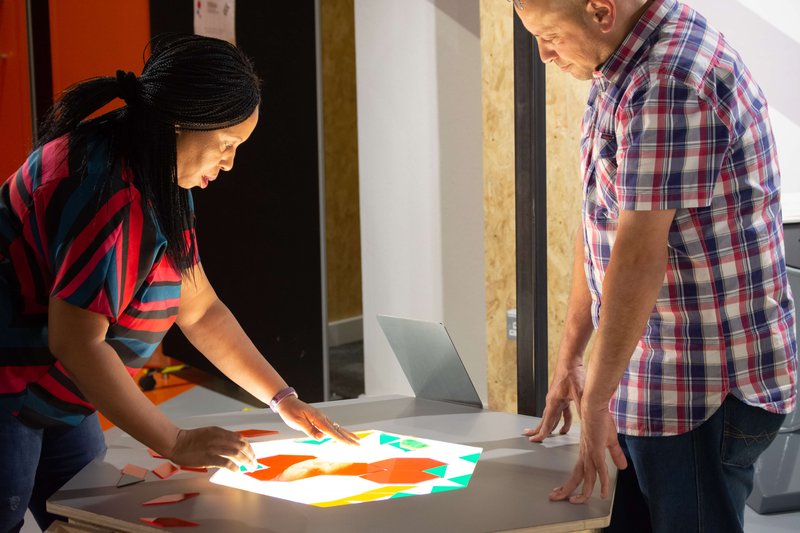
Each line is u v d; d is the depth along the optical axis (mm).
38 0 4086
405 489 1342
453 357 1709
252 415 1782
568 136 2654
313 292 3561
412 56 3230
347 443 1543
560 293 2703
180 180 1380
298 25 3451
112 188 1261
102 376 1301
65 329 1283
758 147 1283
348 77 4914
